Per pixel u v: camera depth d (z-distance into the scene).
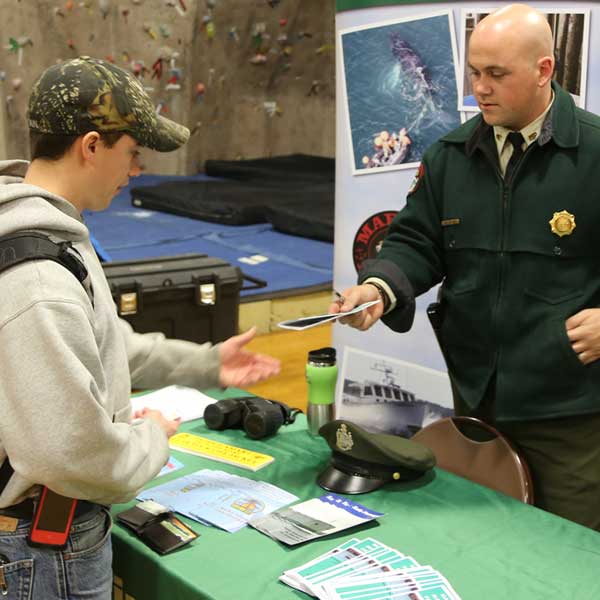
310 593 1.32
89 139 1.28
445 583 1.34
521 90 1.85
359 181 2.92
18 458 1.19
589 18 2.38
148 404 2.15
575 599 1.32
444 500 1.66
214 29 10.23
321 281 5.75
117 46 9.86
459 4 2.59
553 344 1.95
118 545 1.50
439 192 2.12
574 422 2.00
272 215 7.64
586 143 1.91
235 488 1.70
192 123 10.53
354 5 2.78
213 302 4.15
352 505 1.61
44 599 1.29
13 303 1.18
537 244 1.96
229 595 1.32
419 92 2.72
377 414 3.05
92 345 1.21
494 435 1.96
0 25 9.04
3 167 1.41
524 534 1.53
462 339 2.11
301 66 11.09
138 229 7.53
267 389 4.29
